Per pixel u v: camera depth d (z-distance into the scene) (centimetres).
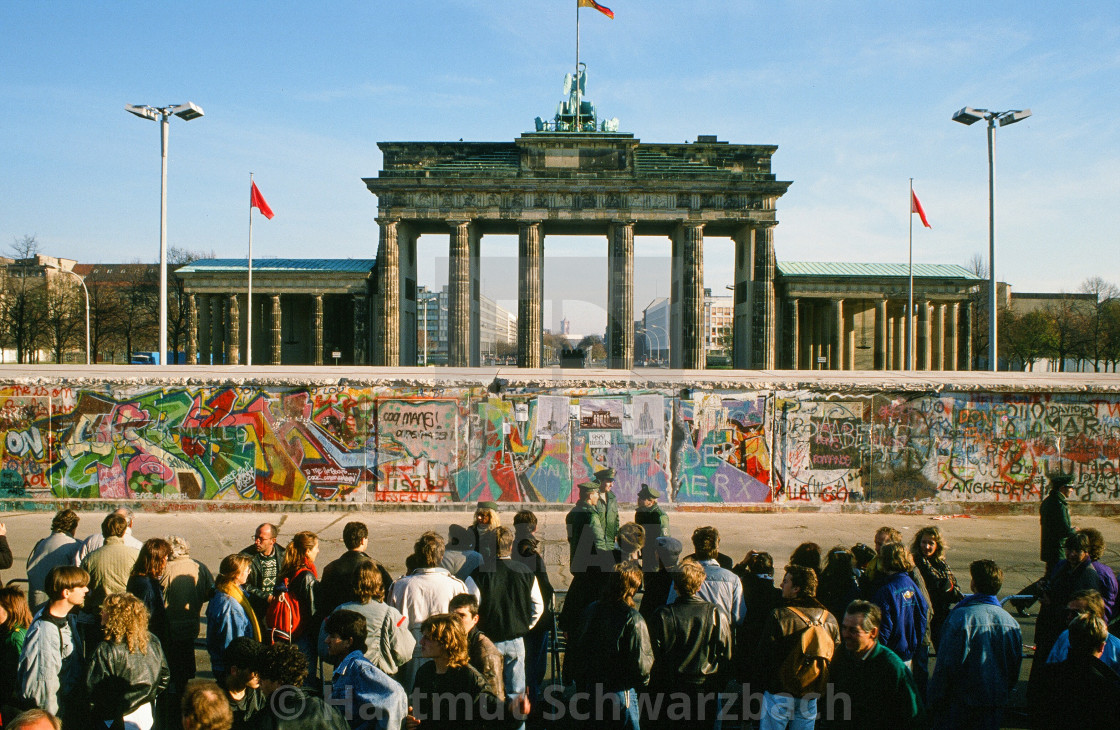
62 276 10494
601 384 2286
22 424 2342
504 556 998
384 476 2325
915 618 963
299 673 711
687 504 2300
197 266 8606
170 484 2342
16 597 909
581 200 7875
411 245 8725
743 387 2303
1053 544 1505
